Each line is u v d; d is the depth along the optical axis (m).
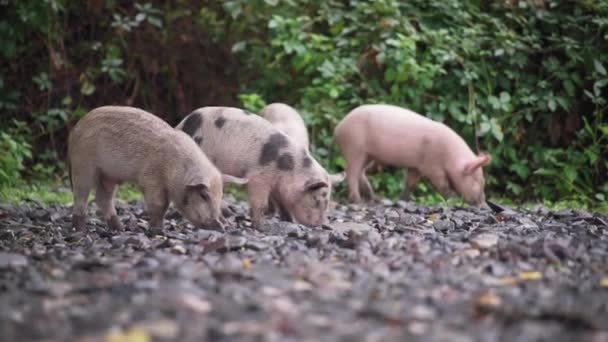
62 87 22.03
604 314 6.45
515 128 20.27
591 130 19.80
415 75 19.59
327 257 9.30
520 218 13.73
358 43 20.44
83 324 6.05
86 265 8.49
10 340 5.71
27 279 7.75
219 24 22.67
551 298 6.99
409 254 9.25
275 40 20.31
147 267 8.40
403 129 17.55
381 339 5.76
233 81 22.89
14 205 15.43
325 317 6.30
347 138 18.00
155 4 22.73
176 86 22.70
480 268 8.46
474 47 20.16
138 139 11.58
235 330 5.90
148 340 5.66
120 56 22.56
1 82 20.58
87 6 22.08
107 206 12.30
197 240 10.41
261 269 8.24
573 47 20.11
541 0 20.75
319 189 12.43
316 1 20.97
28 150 19.88
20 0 20.80
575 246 9.84
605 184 19.19
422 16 20.94
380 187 20.36
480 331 5.96
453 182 17.52
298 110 20.20
